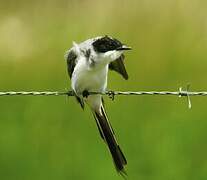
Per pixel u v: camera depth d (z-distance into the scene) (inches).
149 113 636.1
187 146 600.7
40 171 587.5
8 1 766.5
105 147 596.4
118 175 577.6
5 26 746.2
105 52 474.9
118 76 671.8
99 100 490.3
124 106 642.2
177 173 580.4
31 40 731.4
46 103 650.8
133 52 698.8
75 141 606.2
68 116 629.9
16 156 595.5
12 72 701.3
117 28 724.0
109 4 735.7
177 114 633.0
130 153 596.1
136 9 722.8
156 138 604.7
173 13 716.7
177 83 678.5
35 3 767.1
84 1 754.2
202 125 618.8
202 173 582.9
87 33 735.1
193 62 691.4
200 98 659.4
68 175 583.2
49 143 607.2
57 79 692.1
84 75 477.7
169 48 699.4
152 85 676.7
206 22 713.0
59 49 718.5
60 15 757.9
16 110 644.1
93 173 582.6
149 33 709.9
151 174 581.6
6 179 586.2
